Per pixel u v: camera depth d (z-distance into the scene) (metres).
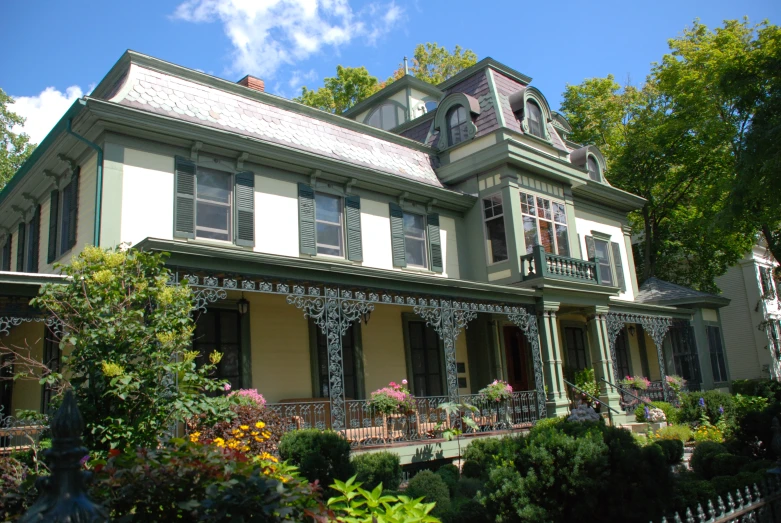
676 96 25.69
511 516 6.61
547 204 19.53
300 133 15.69
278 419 10.50
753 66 17.58
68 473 2.88
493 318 18.94
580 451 6.45
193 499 3.84
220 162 13.69
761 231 27.97
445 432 13.10
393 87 24.44
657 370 25.05
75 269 8.16
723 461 9.37
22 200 16.58
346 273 12.12
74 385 7.47
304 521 4.01
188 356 7.96
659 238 29.95
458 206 18.91
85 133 12.40
